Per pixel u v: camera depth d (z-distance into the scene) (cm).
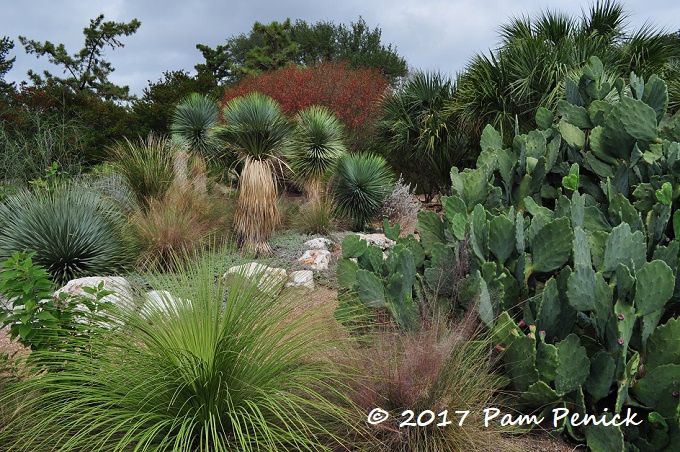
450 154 1201
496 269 280
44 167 1055
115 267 611
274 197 720
